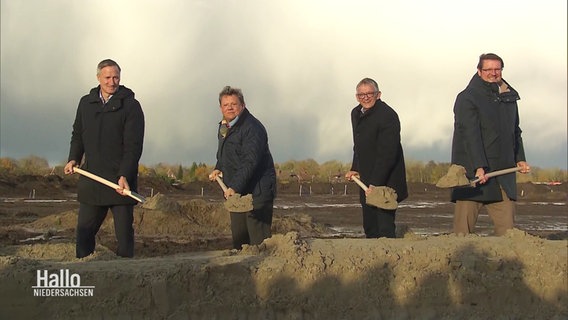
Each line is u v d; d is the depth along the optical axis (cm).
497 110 623
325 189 3312
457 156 632
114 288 496
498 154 623
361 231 1421
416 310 520
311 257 521
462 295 524
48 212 1695
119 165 615
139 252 970
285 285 511
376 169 624
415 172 3872
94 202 612
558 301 528
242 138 599
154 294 495
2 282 490
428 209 2189
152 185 2942
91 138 612
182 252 976
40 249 809
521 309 525
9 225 1345
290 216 1451
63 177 2862
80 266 512
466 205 637
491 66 620
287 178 3678
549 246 554
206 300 502
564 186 3488
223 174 620
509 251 541
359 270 520
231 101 598
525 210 2225
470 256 532
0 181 2569
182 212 1398
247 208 566
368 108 636
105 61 609
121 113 609
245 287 508
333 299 513
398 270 525
